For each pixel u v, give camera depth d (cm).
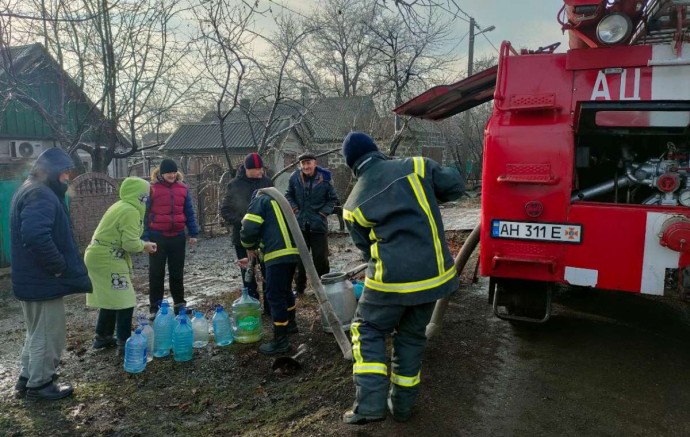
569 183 352
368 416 285
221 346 468
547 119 363
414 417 314
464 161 2292
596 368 374
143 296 668
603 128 351
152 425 343
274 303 443
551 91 364
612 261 346
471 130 2505
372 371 291
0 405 370
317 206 586
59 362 405
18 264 362
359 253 922
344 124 1933
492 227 373
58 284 366
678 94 335
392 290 290
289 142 1827
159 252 566
